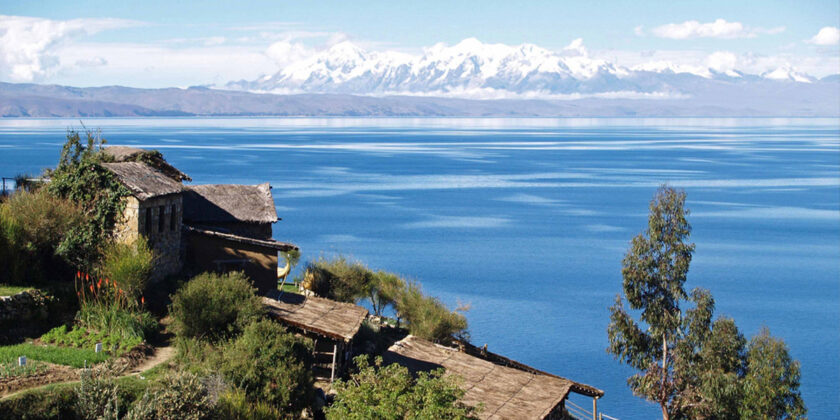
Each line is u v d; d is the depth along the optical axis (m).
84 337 36.00
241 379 31.95
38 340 35.50
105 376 29.11
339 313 41.19
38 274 40.66
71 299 39.41
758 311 81.06
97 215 43.16
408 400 27.50
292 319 38.28
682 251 46.69
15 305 36.50
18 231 39.78
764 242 123.25
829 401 56.47
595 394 40.97
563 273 97.06
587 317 76.62
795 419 42.34
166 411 26.75
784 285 93.25
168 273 46.44
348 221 137.00
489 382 38.09
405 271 96.12
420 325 50.69
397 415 27.11
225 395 29.39
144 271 39.91
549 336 70.06
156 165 56.94
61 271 42.69
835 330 74.19
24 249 40.28
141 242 41.81
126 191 43.09
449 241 118.88
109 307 38.34
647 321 46.91
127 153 55.81
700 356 45.34
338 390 29.48
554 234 127.44
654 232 46.66
